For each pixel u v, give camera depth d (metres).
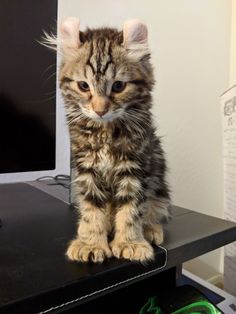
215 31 0.49
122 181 0.23
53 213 0.29
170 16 0.44
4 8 0.24
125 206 0.23
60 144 0.39
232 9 0.51
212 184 0.53
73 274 0.19
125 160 0.23
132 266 0.20
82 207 0.23
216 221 0.29
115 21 0.40
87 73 0.22
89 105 0.22
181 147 0.48
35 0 0.25
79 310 0.26
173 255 0.22
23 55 0.26
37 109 0.27
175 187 0.48
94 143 0.23
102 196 0.24
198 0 0.47
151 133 0.24
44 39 0.26
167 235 0.25
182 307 0.24
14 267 0.19
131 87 0.22
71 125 0.23
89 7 0.38
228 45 0.51
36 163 0.28
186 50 0.47
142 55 0.23
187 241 0.24
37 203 0.32
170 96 0.46
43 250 0.22
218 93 0.51
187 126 0.48
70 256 0.21
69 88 0.23
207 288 0.37
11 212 0.29
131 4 0.41
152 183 0.25
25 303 0.16
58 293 0.17
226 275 0.43
